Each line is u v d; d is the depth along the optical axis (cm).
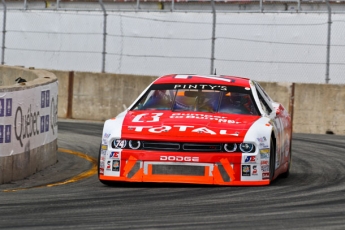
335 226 2236
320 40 8075
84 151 4669
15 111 3422
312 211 2497
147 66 8881
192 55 8644
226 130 3028
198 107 3322
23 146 3538
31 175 3641
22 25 9356
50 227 2203
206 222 2283
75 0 9225
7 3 9388
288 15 8169
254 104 3347
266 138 3044
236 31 8438
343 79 7969
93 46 9125
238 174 2978
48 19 9269
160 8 8769
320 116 6269
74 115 7094
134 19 8912
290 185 3170
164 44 8762
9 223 2269
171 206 2583
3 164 3338
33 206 2606
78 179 3484
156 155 2980
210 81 3494
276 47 8225
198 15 8644
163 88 3453
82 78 7081
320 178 3512
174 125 3064
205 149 2978
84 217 2373
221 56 8481
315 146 5053
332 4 7981
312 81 8100
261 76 8312
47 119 3934
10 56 9394
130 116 3234
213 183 2959
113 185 3153
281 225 2241
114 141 3048
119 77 6975
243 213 2442
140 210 2505
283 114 3669
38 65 9344
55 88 4091
